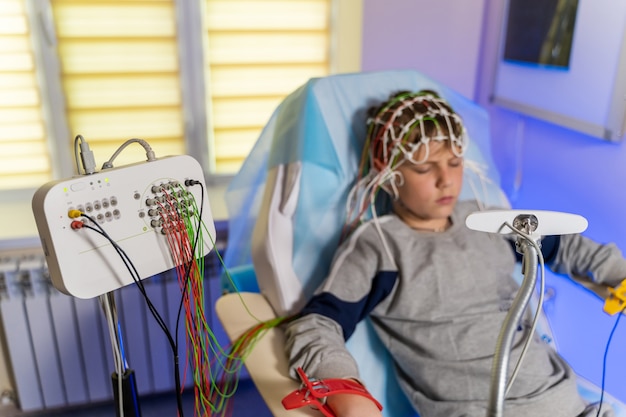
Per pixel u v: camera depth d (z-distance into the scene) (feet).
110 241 2.27
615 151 3.65
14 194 5.44
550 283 4.05
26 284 5.03
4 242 4.93
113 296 2.42
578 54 3.82
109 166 2.41
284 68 5.48
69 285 2.22
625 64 3.43
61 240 2.17
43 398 5.38
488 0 5.17
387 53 5.35
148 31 5.13
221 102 5.47
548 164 4.36
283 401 2.59
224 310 3.55
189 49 5.26
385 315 3.40
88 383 5.41
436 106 3.51
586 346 3.78
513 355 3.19
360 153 3.83
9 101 5.09
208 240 2.72
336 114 3.78
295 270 3.64
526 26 4.37
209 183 5.80
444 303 3.29
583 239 3.56
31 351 5.15
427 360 3.23
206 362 2.86
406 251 3.40
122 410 2.50
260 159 3.89
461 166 3.56
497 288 3.45
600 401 3.15
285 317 3.37
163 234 2.51
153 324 5.32
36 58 5.03
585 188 3.97
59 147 5.32
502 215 2.14
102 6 4.99
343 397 2.55
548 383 3.15
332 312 3.16
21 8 4.85
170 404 5.63
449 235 3.54
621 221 3.67
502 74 4.79
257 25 5.29
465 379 3.12
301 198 3.65
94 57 5.11
